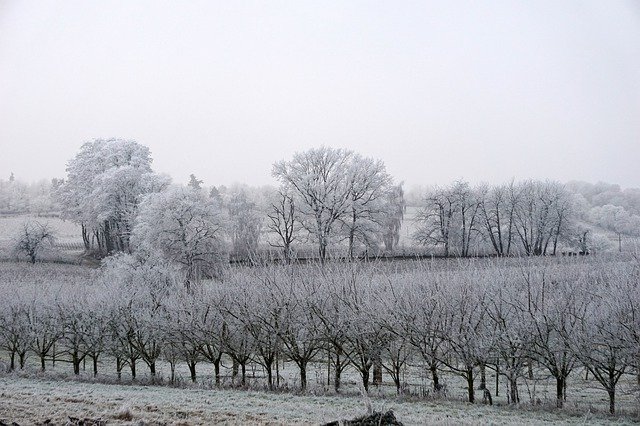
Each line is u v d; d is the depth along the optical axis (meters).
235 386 25.91
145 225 60.12
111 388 24.75
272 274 28.28
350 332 25.42
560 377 22.08
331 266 29.23
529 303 22.86
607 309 22.55
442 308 23.78
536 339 22.78
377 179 72.00
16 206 138.38
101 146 90.75
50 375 29.84
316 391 24.39
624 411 20.55
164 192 62.22
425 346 24.00
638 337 20.72
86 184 88.00
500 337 22.98
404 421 17.11
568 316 22.73
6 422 15.36
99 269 53.56
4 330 34.28
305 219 71.06
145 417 16.55
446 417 18.31
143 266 42.19
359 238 69.88
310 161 72.62
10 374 29.94
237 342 27.89
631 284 22.45
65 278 57.50
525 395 25.70
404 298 24.81
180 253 57.09
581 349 21.41
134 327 29.91
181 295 31.88
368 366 25.31
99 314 31.34
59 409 17.70
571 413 20.06
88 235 95.19
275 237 72.38
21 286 39.19
